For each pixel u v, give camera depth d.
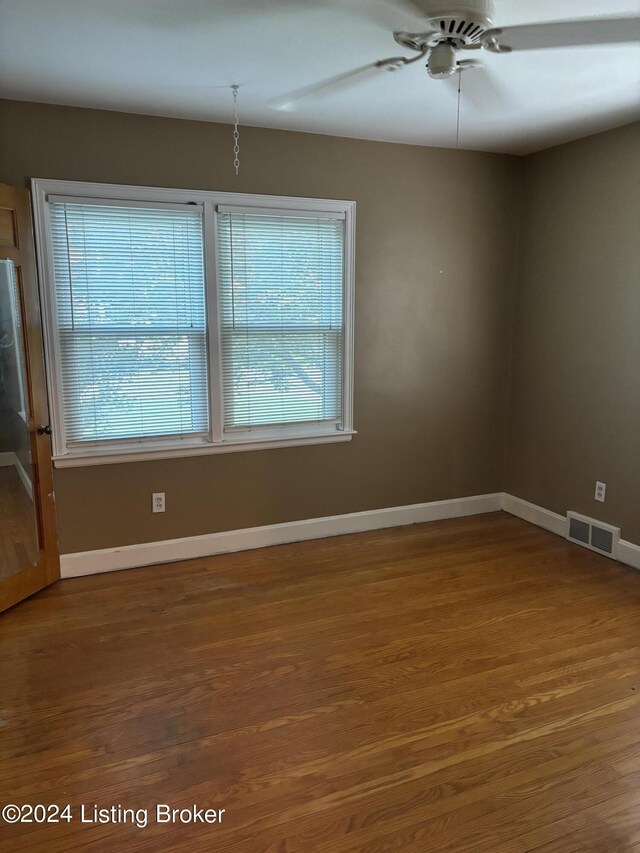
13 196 2.80
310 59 2.42
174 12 2.02
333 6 1.98
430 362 4.07
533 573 3.39
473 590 3.18
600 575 3.36
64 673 2.44
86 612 2.94
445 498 4.30
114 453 3.29
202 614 2.93
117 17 2.06
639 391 3.34
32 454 3.05
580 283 3.67
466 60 2.21
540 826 1.73
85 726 2.13
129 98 2.87
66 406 3.22
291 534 3.85
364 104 2.97
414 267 3.90
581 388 3.72
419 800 1.82
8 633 2.74
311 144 3.49
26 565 3.09
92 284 3.16
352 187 3.63
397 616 2.91
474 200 3.99
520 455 4.28
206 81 2.67
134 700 2.28
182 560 3.56
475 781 1.90
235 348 3.54
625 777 1.91
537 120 3.23
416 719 2.18
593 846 1.67
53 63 2.46
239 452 3.62
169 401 3.44
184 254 3.33
